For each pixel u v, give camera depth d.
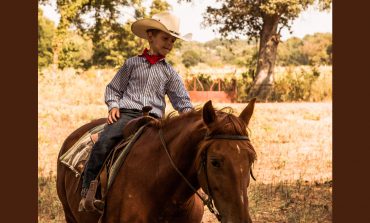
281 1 29.42
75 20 34.25
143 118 5.30
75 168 5.76
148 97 5.59
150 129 5.21
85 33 35.00
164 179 4.91
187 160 4.78
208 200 4.48
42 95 26.39
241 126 4.44
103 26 34.97
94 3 33.72
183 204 4.96
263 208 9.05
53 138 15.13
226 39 32.19
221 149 4.31
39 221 8.30
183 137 4.82
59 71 30.14
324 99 30.12
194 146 4.73
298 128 17.67
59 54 32.16
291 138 15.91
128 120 5.53
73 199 5.78
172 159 4.87
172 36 5.58
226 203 4.23
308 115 21.12
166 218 5.02
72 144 6.23
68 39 32.78
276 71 35.22
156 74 5.60
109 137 5.41
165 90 5.71
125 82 5.70
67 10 31.97
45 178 10.55
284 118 20.02
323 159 13.27
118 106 5.64
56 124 17.47
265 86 31.16
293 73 33.78
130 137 5.34
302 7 30.50
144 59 5.63
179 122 4.97
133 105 5.57
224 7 31.33
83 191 5.38
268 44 31.69
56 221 8.31
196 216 5.19
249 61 37.31
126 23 35.19
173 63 44.53
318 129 17.66
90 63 44.34
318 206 9.16
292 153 13.88
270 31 31.59
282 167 12.29
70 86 27.86
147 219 5.00
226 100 28.98
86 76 30.41
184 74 32.06
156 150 5.01
